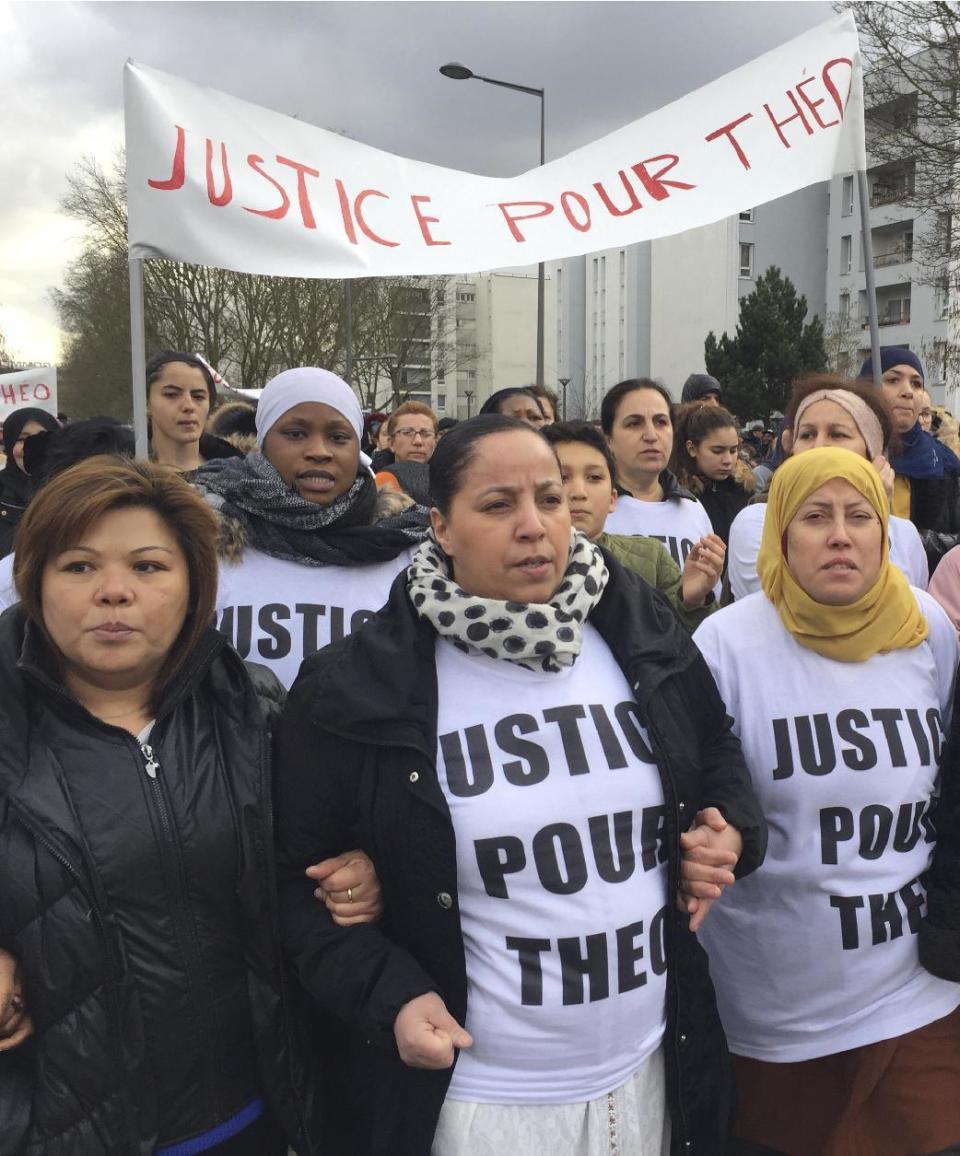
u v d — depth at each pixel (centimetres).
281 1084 156
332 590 228
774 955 188
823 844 184
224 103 287
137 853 144
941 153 1295
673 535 355
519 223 322
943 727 195
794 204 4278
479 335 6650
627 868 154
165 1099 146
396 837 150
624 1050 156
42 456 324
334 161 302
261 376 2112
